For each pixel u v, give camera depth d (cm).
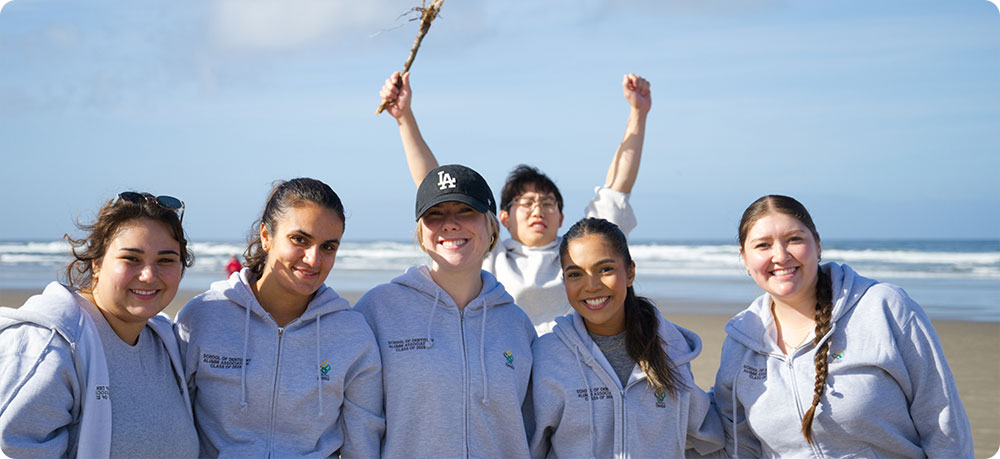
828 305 337
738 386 356
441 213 348
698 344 372
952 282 2539
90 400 284
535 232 477
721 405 371
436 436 334
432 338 348
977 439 627
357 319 347
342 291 2105
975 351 1102
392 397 342
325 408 329
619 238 354
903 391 330
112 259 294
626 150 498
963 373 930
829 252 4288
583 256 347
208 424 323
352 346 338
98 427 285
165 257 299
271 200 334
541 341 373
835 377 331
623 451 345
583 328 364
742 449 363
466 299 363
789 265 334
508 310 374
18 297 1898
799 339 350
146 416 300
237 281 340
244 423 322
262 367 325
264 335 332
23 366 276
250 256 356
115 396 295
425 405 337
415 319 354
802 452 335
